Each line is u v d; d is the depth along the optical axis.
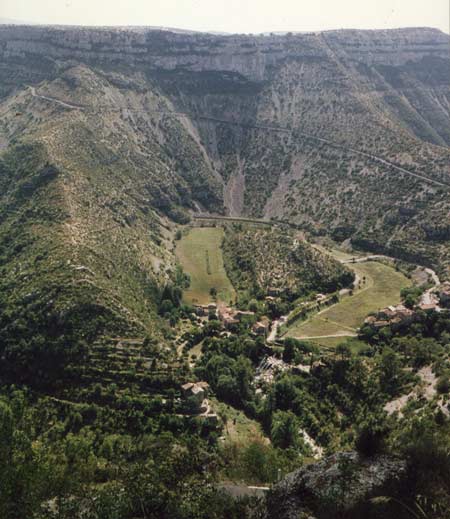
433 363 171.00
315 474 71.88
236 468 99.50
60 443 130.38
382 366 172.25
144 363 175.38
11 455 73.75
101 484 86.94
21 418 96.44
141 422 154.00
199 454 100.06
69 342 177.00
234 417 161.88
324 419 160.25
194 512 72.31
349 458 72.75
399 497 65.62
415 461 69.88
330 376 175.88
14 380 172.00
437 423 116.06
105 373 170.25
